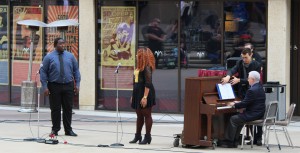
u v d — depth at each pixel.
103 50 32.72
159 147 22.12
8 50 35.03
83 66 32.78
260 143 22.83
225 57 30.31
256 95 21.50
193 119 21.69
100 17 32.62
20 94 34.81
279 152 21.44
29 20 30.95
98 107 32.94
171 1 31.16
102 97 32.88
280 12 28.70
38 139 23.33
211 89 21.98
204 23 30.64
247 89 22.81
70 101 24.69
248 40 29.84
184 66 31.09
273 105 21.80
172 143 23.11
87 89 32.81
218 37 30.39
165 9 31.36
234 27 30.11
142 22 31.86
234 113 22.48
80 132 25.94
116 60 32.47
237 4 29.97
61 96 24.55
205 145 21.55
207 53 30.61
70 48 33.16
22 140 23.42
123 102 32.50
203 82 21.66
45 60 24.33
